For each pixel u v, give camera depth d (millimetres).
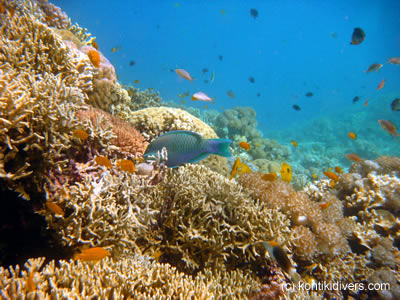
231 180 845
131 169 560
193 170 838
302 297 574
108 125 664
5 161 458
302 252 728
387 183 983
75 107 607
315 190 1030
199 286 501
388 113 5812
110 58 17297
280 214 755
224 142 564
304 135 6152
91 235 499
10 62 663
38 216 495
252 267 678
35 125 519
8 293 330
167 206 663
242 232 689
